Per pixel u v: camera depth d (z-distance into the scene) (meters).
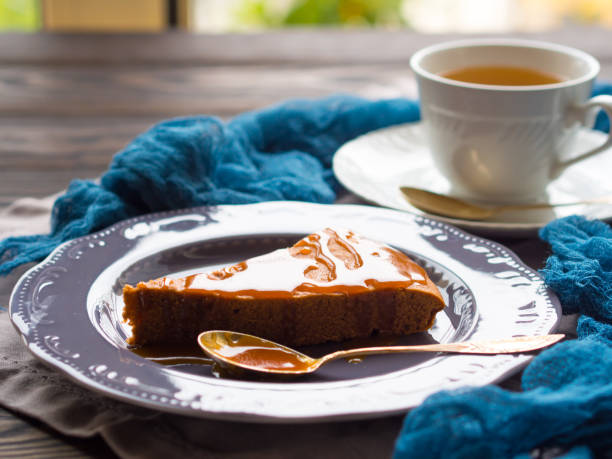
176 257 0.61
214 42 0.98
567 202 0.67
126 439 0.50
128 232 0.62
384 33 1.01
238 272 0.57
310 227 0.63
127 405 0.52
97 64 0.90
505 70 0.71
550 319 0.55
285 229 0.63
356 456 0.50
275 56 0.94
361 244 0.59
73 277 0.58
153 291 0.55
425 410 0.48
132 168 0.65
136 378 0.50
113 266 0.59
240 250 0.62
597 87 0.77
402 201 0.66
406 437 0.48
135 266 0.60
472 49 0.71
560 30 1.01
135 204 0.67
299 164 0.71
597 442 0.49
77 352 0.52
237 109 0.82
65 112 0.81
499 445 0.48
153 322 0.56
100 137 0.77
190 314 0.56
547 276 0.57
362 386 0.51
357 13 1.42
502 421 0.48
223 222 0.63
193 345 0.56
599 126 0.77
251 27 1.41
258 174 0.70
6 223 0.66
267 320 0.56
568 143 0.67
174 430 0.51
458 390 0.49
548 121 0.65
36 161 0.74
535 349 0.53
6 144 0.76
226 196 0.67
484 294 0.57
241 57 0.94
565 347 0.52
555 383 0.51
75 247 0.60
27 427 0.51
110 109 0.82
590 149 0.70
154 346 0.56
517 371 0.52
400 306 0.57
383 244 0.60
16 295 0.55
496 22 1.49
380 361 0.54
